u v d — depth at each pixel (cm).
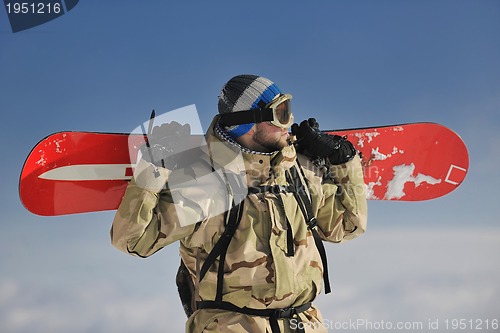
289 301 485
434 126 750
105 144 644
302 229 496
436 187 754
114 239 472
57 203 634
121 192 647
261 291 479
